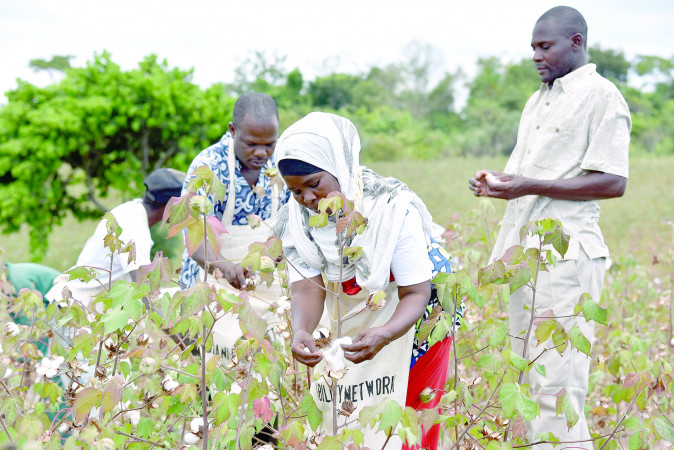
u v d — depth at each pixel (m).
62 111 9.90
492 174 3.25
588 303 2.61
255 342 2.37
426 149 29.22
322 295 2.64
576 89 3.30
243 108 3.58
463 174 21.31
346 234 2.26
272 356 2.39
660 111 33.38
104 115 9.99
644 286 4.93
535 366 2.63
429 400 2.55
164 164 10.78
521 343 3.36
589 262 3.24
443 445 3.22
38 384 2.87
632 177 18.45
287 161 2.31
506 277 2.63
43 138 10.04
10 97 10.27
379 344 2.29
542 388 3.16
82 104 9.90
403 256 2.45
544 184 3.19
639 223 12.38
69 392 2.50
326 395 2.54
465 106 37.31
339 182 2.37
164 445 2.54
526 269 2.59
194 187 2.09
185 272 3.68
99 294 2.52
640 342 3.15
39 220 10.41
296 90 34.12
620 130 3.22
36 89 10.24
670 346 4.13
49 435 2.40
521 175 3.49
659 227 11.68
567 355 3.13
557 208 3.28
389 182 2.47
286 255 2.64
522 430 2.66
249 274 3.31
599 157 3.20
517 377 2.54
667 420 2.82
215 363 2.40
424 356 2.70
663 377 2.95
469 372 3.80
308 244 2.54
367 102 35.75
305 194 2.37
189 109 10.23
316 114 2.38
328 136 2.31
